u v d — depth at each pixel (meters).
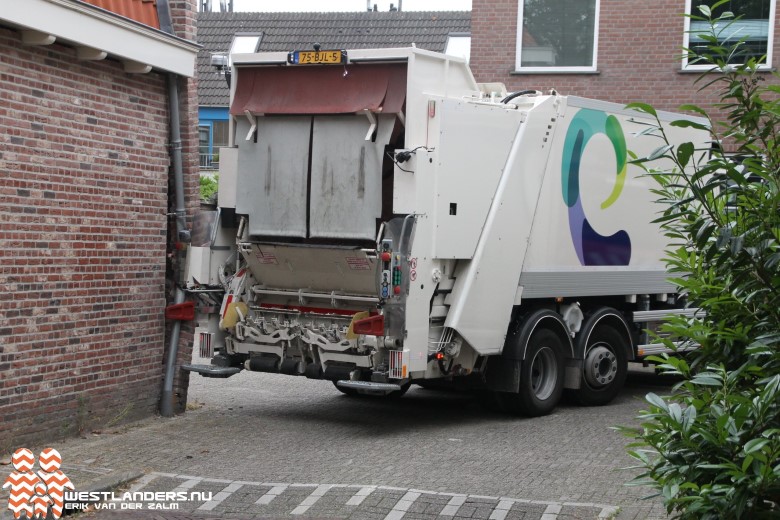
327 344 9.95
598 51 17.53
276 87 10.21
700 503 4.02
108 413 9.62
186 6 10.33
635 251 12.20
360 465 8.37
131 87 9.75
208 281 10.34
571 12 17.69
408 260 9.48
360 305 10.01
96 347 9.38
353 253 9.67
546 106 10.79
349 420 10.55
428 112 9.62
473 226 10.01
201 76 30.59
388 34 31.48
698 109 4.52
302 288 10.34
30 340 8.59
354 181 9.75
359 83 9.75
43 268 8.70
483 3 17.95
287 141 10.12
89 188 9.21
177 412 10.47
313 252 9.93
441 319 9.98
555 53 17.80
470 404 11.88
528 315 10.73
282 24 32.31
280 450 8.94
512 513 6.90
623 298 12.30
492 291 10.23
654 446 4.31
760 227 4.34
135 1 9.84
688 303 4.82
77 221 9.08
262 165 10.26
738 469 3.94
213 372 10.29
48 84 8.68
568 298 11.45
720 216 4.47
